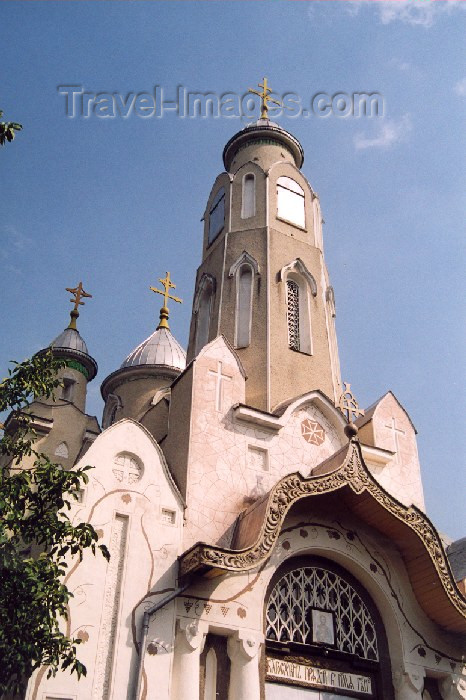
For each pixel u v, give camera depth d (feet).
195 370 66.03
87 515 54.19
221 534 58.34
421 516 61.31
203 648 53.36
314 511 62.59
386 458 70.64
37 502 42.78
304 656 57.47
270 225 85.81
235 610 54.90
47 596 39.65
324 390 76.23
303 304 82.28
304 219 90.43
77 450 88.33
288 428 67.92
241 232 85.87
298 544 60.75
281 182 91.76
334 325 86.84
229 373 67.82
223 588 55.36
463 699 61.31
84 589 51.16
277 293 80.33
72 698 46.83
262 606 56.29
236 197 90.27
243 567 52.37
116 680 48.47
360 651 60.34
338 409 71.36
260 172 91.66
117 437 58.65
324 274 87.45
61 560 51.47
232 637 54.24
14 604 38.34
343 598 62.08
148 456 59.00
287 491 56.34
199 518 58.29
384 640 61.87
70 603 50.16
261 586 57.06
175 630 52.21
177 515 57.36
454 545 80.07
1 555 39.42
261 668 53.83
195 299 88.02
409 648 61.11
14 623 37.86
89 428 92.48
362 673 59.62
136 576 53.06
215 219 92.43
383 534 63.57
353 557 62.59
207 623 53.31
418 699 59.31
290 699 55.11
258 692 52.44
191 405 63.93
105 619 50.83
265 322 77.20
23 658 38.27
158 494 57.67
